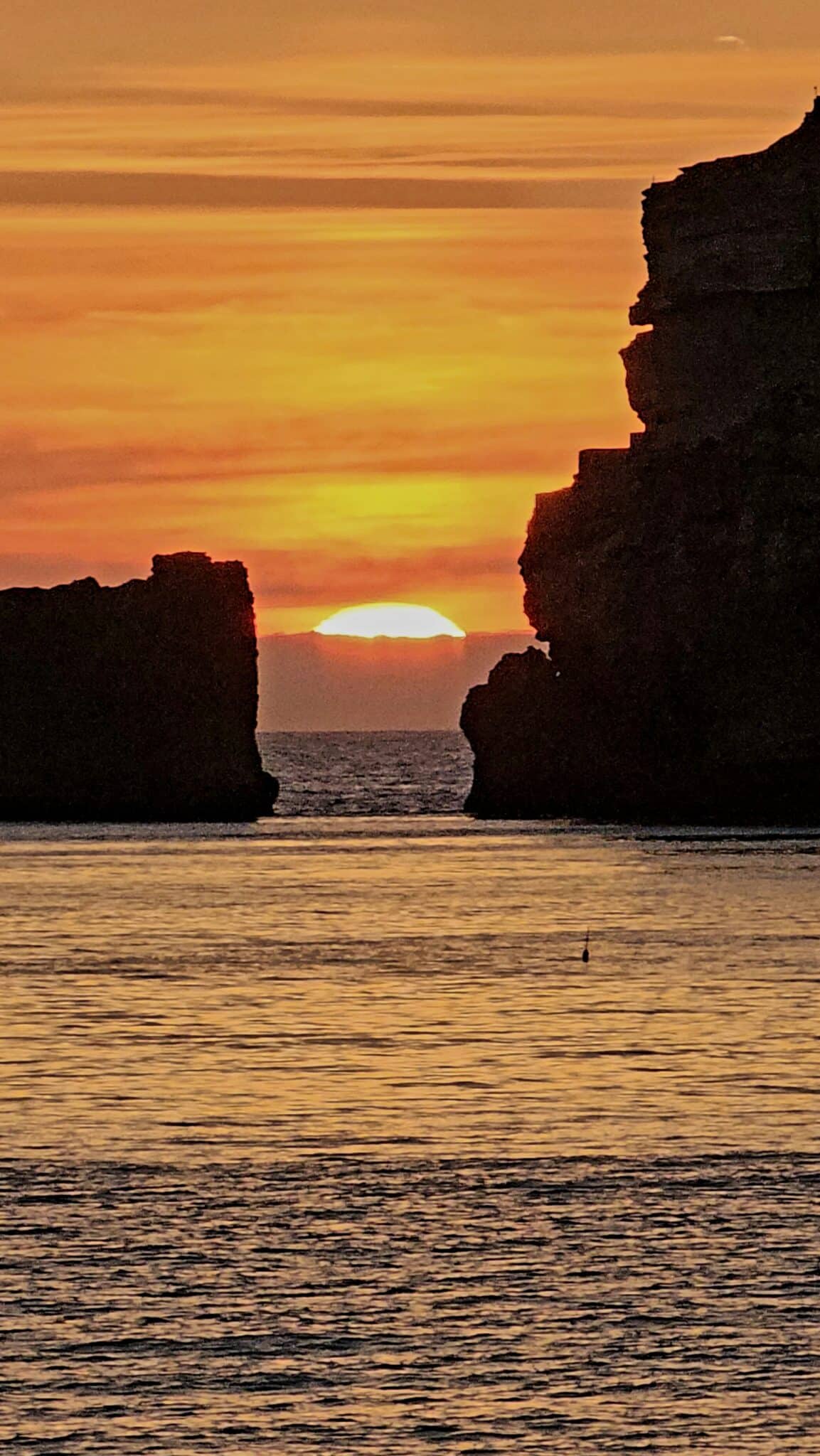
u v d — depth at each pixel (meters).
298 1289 53.81
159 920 151.88
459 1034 93.50
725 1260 56.06
